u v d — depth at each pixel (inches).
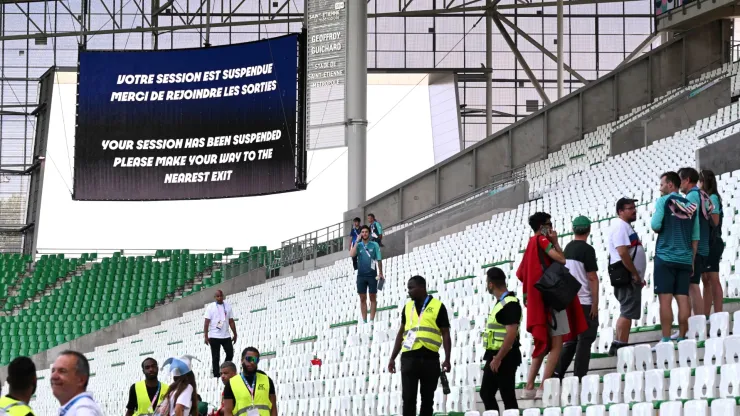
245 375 462.9
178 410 438.0
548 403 456.1
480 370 554.6
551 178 1457.9
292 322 1100.5
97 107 1726.1
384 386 642.2
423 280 456.4
